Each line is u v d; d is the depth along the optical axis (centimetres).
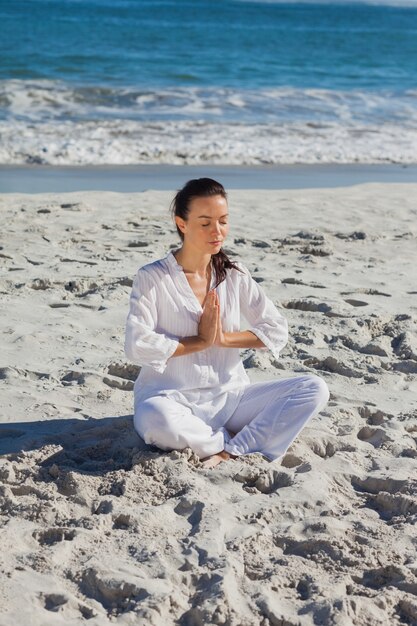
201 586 294
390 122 1947
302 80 2658
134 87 2239
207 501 349
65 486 361
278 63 3117
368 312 620
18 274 698
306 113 2005
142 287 387
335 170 1455
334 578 302
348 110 2088
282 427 395
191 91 2197
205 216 376
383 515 353
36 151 1441
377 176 1409
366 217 994
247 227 913
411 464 392
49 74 2441
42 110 1836
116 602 285
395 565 306
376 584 303
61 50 3066
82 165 1402
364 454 403
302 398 395
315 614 279
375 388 486
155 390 393
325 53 3647
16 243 814
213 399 400
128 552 312
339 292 673
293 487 364
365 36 5038
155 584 289
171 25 5288
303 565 310
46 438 405
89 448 396
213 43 3838
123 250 799
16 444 399
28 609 275
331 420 437
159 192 1128
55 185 1222
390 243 866
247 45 3825
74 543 315
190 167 1430
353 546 321
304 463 390
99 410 445
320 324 590
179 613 279
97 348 537
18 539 318
